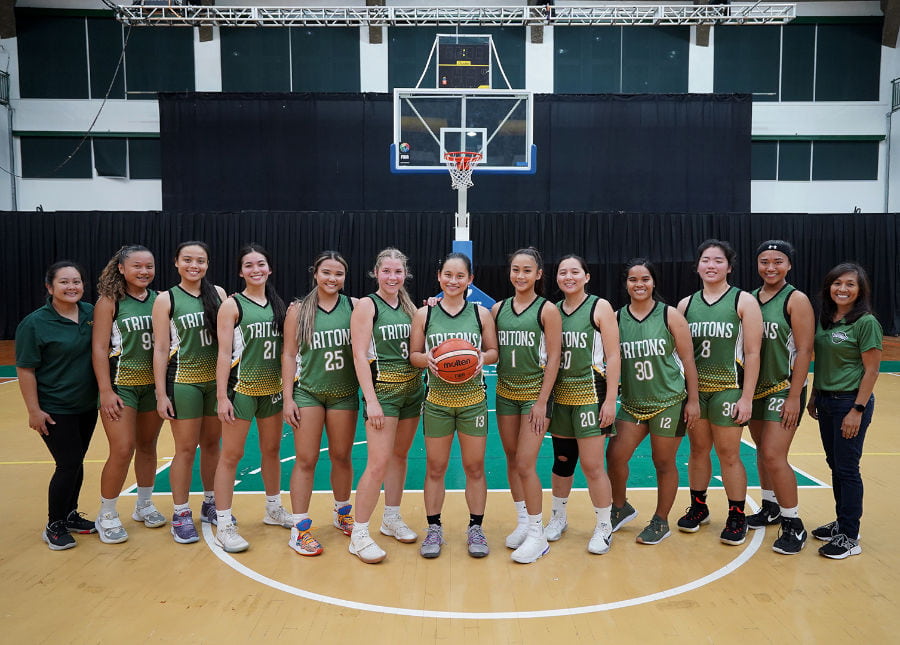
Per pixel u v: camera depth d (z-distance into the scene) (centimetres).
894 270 1434
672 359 341
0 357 1205
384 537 366
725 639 258
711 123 1438
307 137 1434
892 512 401
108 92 1473
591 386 333
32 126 1480
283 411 354
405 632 263
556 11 1374
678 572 319
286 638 258
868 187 1522
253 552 343
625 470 363
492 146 1188
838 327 331
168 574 315
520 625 269
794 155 1523
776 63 1499
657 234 1415
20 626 267
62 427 340
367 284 1413
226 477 344
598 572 319
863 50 1498
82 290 345
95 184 1498
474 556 336
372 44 1486
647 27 1494
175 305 346
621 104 1438
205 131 1427
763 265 349
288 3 1514
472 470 341
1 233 1400
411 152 1186
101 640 257
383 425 326
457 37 1377
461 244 1094
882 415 701
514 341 328
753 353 333
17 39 1466
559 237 1417
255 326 340
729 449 344
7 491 446
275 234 1402
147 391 361
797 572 318
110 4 1308
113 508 356
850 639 257
